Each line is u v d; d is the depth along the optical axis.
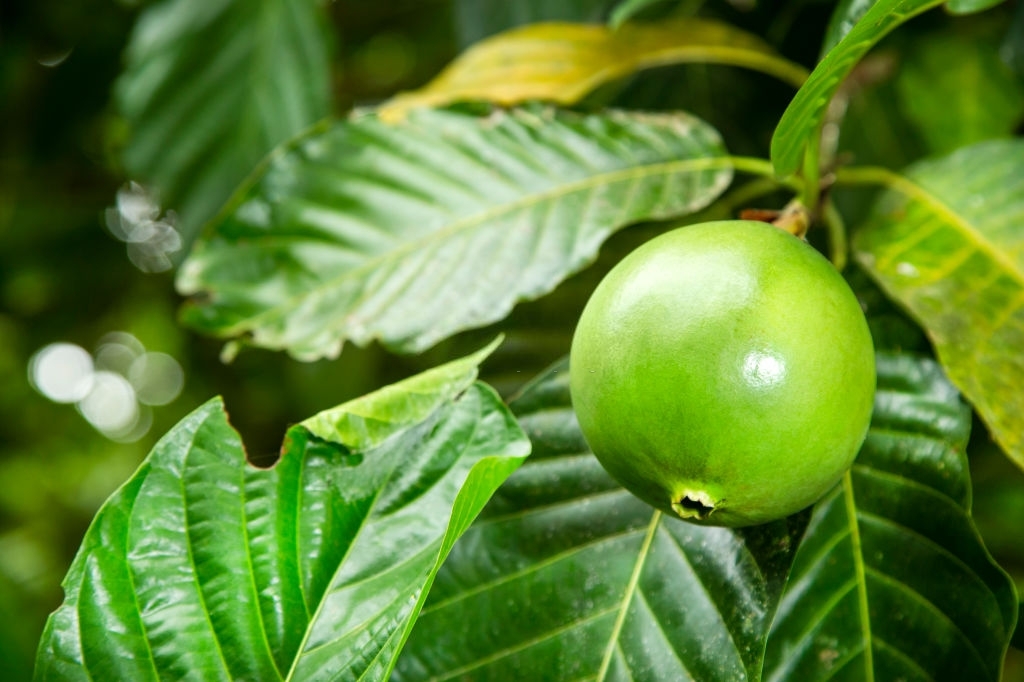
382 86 1.45
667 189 0.78
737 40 0.87
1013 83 0.99
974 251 0.75
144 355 2.90
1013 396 0.70
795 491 0.66
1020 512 1.22
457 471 0.69
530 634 0.70
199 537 0.68
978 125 1.00
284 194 0.80
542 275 0.77
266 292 0.79
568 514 0.72
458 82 0.86
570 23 0.93
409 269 0.78
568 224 0.78
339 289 0.79
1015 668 1.36
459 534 0.66
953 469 0.71
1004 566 1.23
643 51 0.87
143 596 0.67
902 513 0.72
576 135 0.80
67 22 1.36
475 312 0.77
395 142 0.80
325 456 0.69
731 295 0.65
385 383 1.46
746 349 0.64
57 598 1.94
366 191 0.80
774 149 0.70
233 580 0.68
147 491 0.68
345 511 0.69
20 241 1.55
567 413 0.73
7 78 1.38
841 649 0.71
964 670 0.69
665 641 0.69
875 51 1.01
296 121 1.02
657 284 0.66
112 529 0.67
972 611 0.70
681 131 0.80
